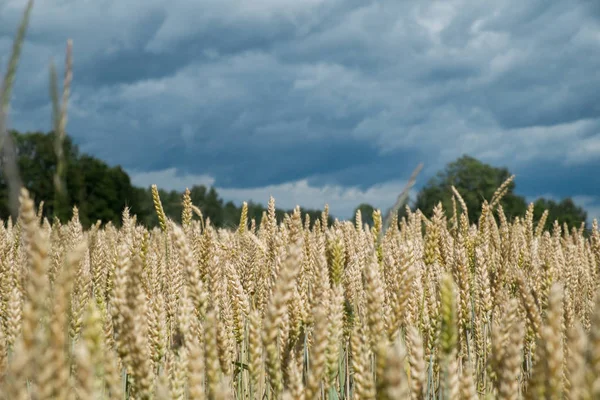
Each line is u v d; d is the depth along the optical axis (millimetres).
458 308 3068
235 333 2988
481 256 3744
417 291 3137
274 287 2676
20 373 1237
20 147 40625
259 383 2312
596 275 5594
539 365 1706
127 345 1927
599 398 1317
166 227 4379
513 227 6406
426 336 3217
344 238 4203
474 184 69750
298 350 2539
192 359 1711
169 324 3408
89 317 1513
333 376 2355
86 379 1263
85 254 3078
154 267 3686
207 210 66625
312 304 2709
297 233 3289
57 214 1735
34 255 1279
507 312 2098
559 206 61594
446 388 1801
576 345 1477
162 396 1780
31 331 1247
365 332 2164
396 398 1315
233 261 4734
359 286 3295
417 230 6543
